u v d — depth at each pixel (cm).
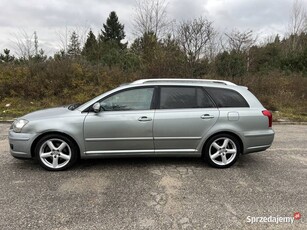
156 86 482
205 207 351
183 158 543
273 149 630
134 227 305
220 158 494
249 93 510
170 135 471
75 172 462
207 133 479
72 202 359
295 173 475
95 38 2831
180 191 396
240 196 383
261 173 471
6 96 1223
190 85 491
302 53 2322
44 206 347
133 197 375
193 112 475
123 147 469
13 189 394
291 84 1475
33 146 461
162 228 304
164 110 472
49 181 423
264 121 493
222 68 1673
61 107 520
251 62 2441
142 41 1991
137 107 471
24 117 473
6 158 530
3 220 314
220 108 485
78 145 461
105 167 487
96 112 459
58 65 1348
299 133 832
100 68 1411
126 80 1384
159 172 468
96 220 318
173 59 1521
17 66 1345
